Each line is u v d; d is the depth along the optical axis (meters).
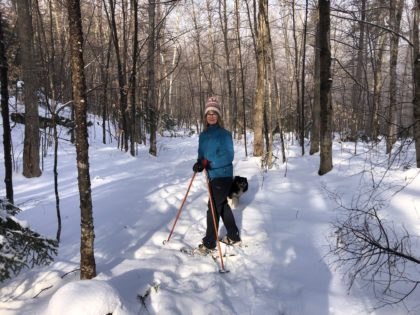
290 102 19.69
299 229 4.57
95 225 4.77
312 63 19.64
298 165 8.43
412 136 3.75
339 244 3.77
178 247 4.27
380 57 14.05
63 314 2.44
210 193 4.23
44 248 3.28
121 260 3.72
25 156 7.97
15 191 6.94
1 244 2.88
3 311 2.76
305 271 3.57
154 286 3.15
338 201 5.41
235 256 4.03
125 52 11.73
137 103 15.27
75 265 3.53
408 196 4.98
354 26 10.48
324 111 7.02
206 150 4.36
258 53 9.51
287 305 3.08
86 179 3.03
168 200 6.15
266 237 4.46
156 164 10.41
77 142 2.97
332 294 3.14
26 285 3.18
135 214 5.32
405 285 3.12
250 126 26.14
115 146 14.25
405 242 3.59
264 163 8.55
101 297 2.55
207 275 3.61
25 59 7.96
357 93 16.67
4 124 4.05
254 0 10.01
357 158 8.08
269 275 3.58
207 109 4.48
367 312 2.86
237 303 3.14
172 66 27.98
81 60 2.88
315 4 11.80
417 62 5.75
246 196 6.27
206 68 27.06
